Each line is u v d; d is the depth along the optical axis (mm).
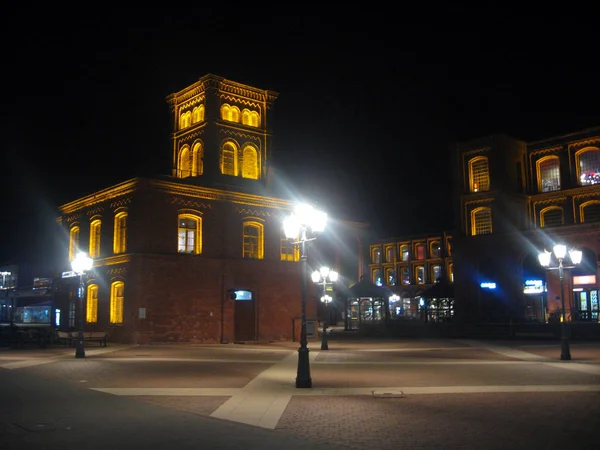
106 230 38000
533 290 53812
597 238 49594
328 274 35969
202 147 40094
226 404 13422
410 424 11141
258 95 43000
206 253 37438
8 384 16859
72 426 10961
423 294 61750
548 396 14391
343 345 35312
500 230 56531
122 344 34406
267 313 39438
